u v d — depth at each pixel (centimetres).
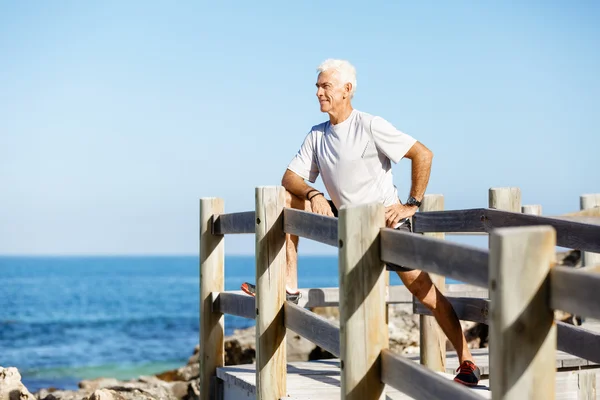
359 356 362
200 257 636
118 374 2488
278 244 501
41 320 4888
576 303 242
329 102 488
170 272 14862
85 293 7938
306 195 512
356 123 487
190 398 918
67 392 940
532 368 253
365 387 362
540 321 254
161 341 3634
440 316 466
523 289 253
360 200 488
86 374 2477
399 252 343
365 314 362
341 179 491
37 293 7888
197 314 5422
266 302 499
